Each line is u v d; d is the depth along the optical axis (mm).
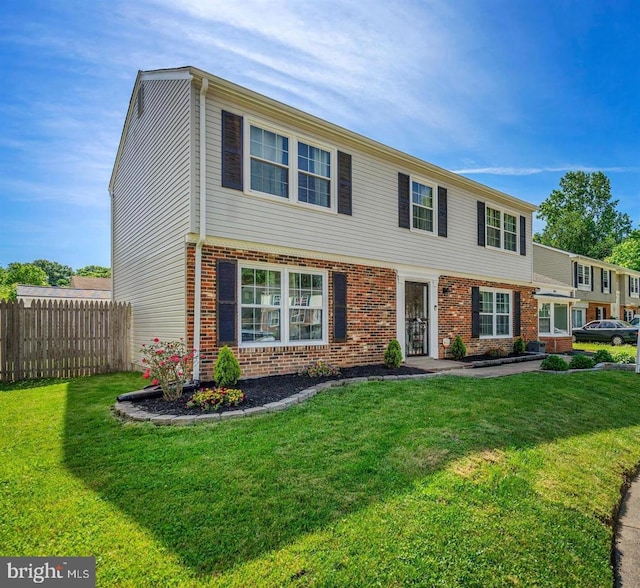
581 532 3119
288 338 8219
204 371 7020
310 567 2436
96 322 9836
